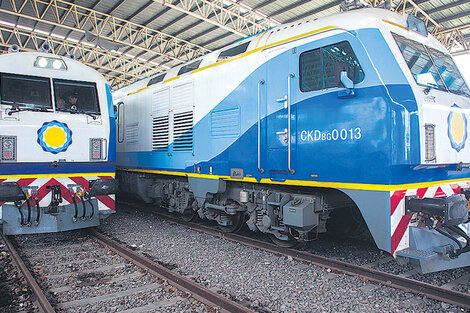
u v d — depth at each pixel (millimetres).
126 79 27625
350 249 5672
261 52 5293
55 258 5242
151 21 17125
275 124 5031
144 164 8516
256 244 5762
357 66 4129
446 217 3721
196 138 6598
